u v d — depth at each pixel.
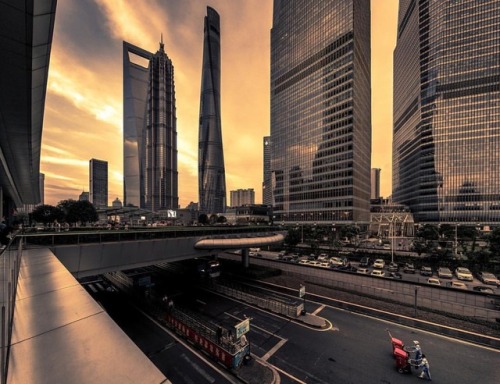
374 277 31.84
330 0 106.12
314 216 108.94
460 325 22.75
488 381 15.89
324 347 19.81
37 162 31.98
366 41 115.81
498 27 101.38
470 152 106.12
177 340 20.78
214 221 162.12
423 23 121.56
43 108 18.06
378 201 156.50
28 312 4.68
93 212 72.50
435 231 69.69
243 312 26.86
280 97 130.75
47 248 18.09
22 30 10.70
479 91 104.69
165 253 29.30
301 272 40.34
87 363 3.03
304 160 115.50
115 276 42.50
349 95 97.62
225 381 15.88
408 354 16.94
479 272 39.69
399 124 153.88
